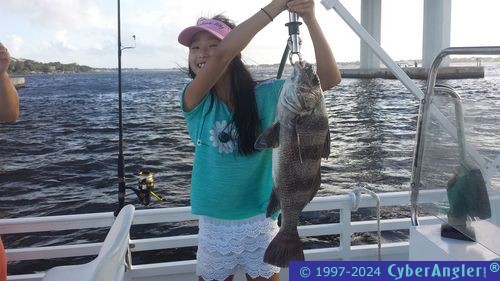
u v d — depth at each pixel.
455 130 2.12
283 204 2.19
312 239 6.47
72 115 30.89
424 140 2.30
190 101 2.16
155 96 48.22
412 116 27.58
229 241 2.28
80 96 51.25
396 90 48.78
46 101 44.12
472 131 2.03
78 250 3.06
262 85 2.30
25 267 5.77
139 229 7.23
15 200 10.63
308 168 2.19
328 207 3.27
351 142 18.77
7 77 2.39
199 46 2.27
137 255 5.95
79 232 7.25
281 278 3.28
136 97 47.22
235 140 2.19
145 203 3.44
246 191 2.27
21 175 13.23
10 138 20.70
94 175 13.17
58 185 12.02
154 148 17.58
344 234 3.34
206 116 2.24
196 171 2.31
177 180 12.13
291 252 2.18
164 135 20.94
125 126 24.53
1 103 2.39
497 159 1.90
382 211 7.70
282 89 2.15
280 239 2.20
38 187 11.82
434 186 2.28
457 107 2.11
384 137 19.95
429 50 40.19
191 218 3.04
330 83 2.35
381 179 12.29
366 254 3.39
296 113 2.12
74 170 13.88
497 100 1.92
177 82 85.88
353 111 30.70
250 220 2.30
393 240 5.80
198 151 2.29
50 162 15.13
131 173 13.01
